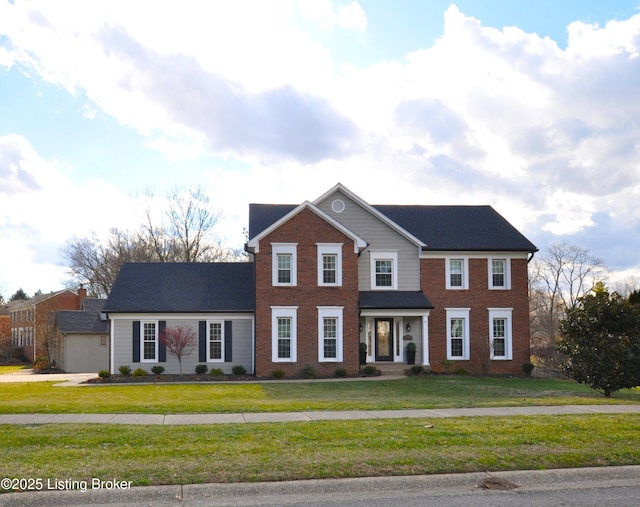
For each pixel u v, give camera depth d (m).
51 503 8.02
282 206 35.72
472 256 34.31
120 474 8.84
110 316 31.69
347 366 30.91
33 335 68.06
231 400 19.33
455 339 33.94
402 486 8.79
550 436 11.39
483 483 8.91
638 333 21.00
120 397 20.92
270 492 8.48
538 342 59.19
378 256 33.59
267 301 30.97
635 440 11.13
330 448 10.38
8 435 11.55
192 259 59.56
